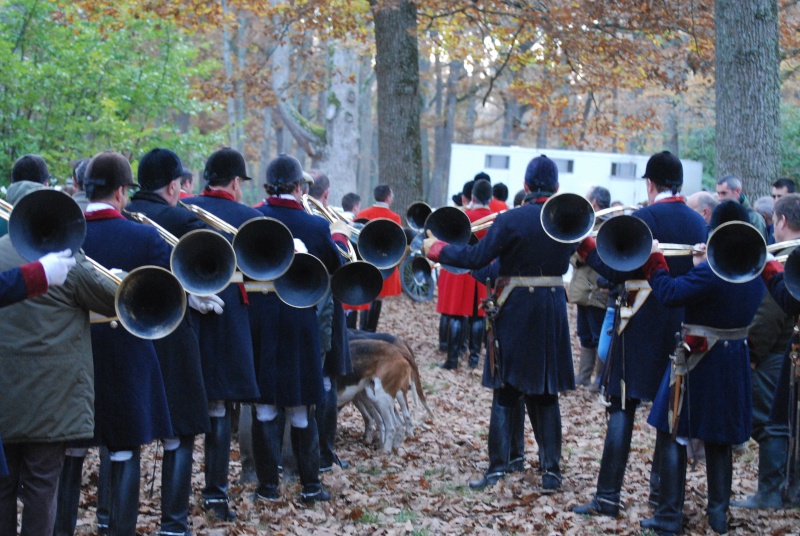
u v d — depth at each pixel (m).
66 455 6.36
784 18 19.33
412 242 9.65
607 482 7.68
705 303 6.88
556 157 31.08
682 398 6.94
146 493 8.26
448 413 12.11
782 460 7.86
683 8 19.08
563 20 19.69
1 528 5.51
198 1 21.72
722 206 6.89
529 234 8.07
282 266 6.93
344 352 8.70
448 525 7.57
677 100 31.56
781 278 6.63
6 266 5.33
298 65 37.22
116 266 6.05
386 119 21.05
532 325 8.14
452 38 25.33
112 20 21.34
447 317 15.31
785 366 7.48
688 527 7.36
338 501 8.16
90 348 5.63
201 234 6.14
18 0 19.39
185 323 6.70
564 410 12.36
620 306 7.64
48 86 18.92
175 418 6.57
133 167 20.12
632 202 30.97
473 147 31.03
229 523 7.26
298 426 7.90
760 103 13.32
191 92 24.44
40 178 8.15
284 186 7.73
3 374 5.29
